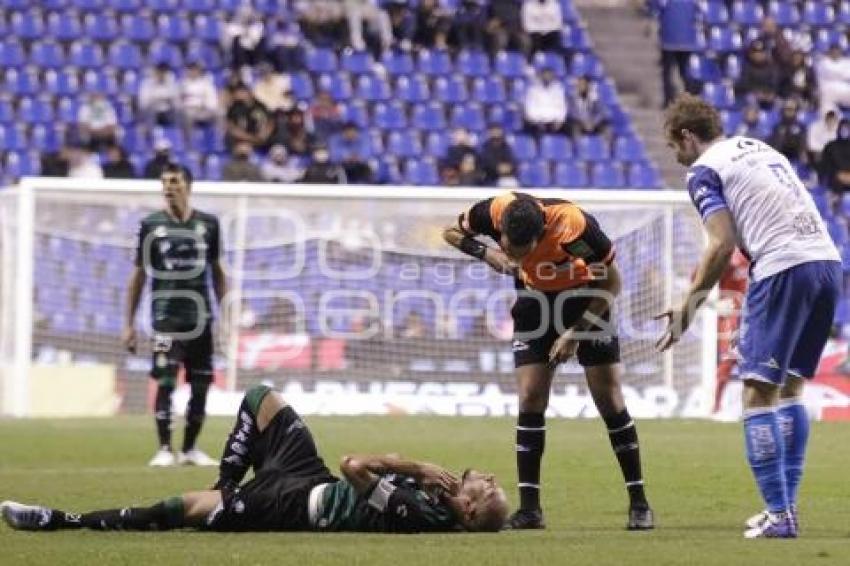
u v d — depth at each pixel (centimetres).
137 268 4622
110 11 9319
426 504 2761
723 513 3309
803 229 2788
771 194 2788
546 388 3047
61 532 2747
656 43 9969
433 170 8800
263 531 2764
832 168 8838
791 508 2858
